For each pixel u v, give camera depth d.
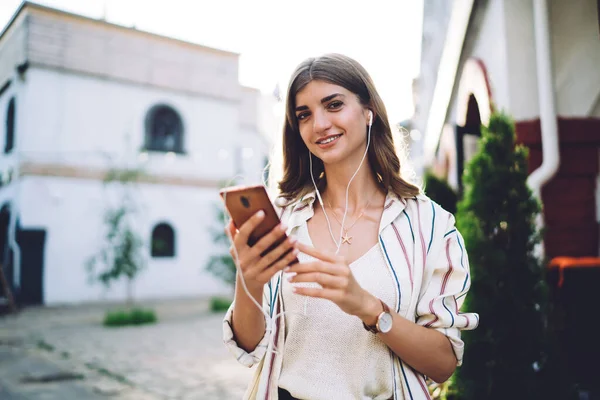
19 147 14.88
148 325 10.31
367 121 1.59
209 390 5.18
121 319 10.45
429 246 1.44
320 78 1.48
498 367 2.60
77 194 15.53
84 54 15.73
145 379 5.67
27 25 14.84
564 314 3.19
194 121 17.70
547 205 3.85
